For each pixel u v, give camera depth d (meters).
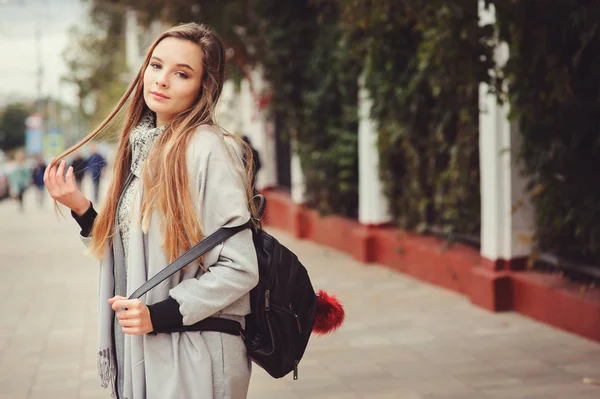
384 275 8.68
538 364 5.10
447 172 7.54
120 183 2.33
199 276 2.19
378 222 9.45
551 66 5.20
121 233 2.28
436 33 5.12
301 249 11.09
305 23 11.40
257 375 5.09
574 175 5.85
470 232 7.66
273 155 14.56
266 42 11.22
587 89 5.77
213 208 2.12
